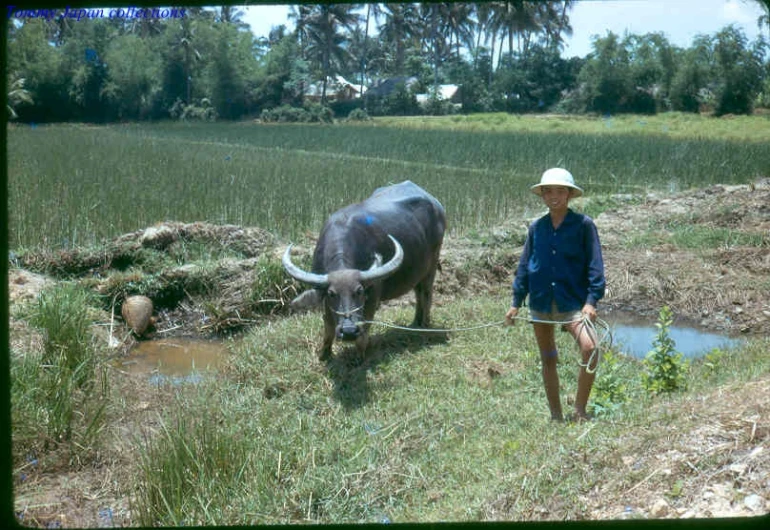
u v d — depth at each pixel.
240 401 6.19
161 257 10.30
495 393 6.21
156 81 53.69
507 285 10.43
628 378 6.49
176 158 22.00
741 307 9.17
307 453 5.14
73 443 5.36
